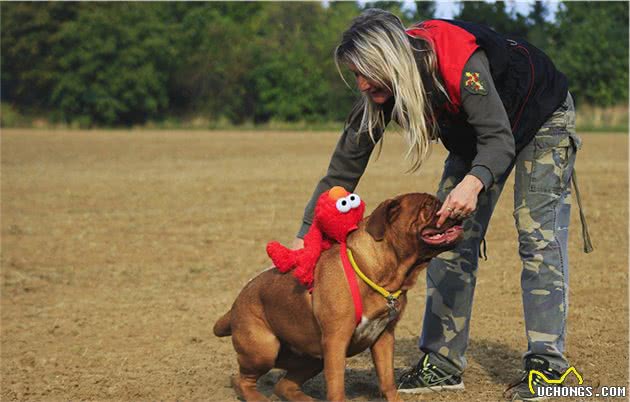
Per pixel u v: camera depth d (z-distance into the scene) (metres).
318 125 51.81
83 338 6.76
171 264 9.75
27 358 6.16
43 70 51.75
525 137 4.79
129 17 53.53
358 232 4.52
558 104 4.82
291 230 11.91
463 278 5.14
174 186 17.48
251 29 59.09
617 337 6.35
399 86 4.27
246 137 38.25
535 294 4.89
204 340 6.66
